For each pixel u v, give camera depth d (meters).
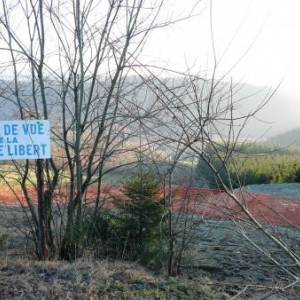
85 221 7.72
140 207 7.82
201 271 8.12
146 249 7.82
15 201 10.27
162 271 7.71
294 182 23.30
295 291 6.51
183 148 6.41
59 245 7.60
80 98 7.42
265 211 11.88
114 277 6.51
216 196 7.16
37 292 5.88
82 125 7.49
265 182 18.56
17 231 8.73
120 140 7.41
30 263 6.95
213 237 9.53
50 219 7.64
